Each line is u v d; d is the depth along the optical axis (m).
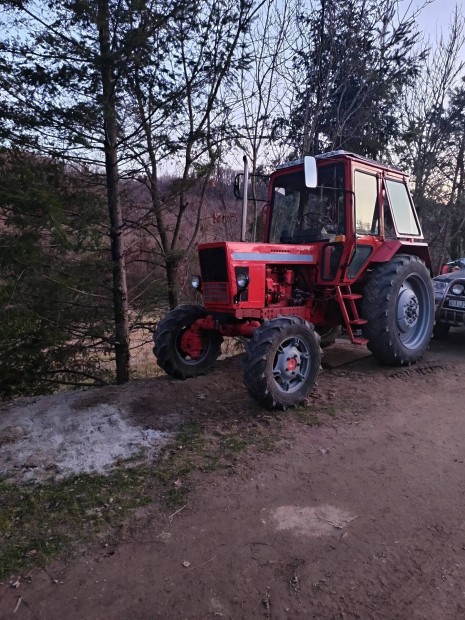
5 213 5.24
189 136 7.10
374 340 5.43
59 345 7.31
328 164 5.26
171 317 5.32
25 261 5.43
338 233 5.17
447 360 6.09
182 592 2.21
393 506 2.90
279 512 2.84
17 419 4.25
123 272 7.19
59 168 6.34
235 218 9.92
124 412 4.32
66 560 2.44
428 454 3.57
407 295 5.64
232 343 9.38
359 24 10.13
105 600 2.17
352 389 4.93
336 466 3.38
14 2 5.64
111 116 6.15
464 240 15.45
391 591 2.22
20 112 5.96
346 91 10.72
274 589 2.23
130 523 2.74
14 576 2.33
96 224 6.60
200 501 2.95
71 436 3.87
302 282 5.34
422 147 13.11
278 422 4.07
